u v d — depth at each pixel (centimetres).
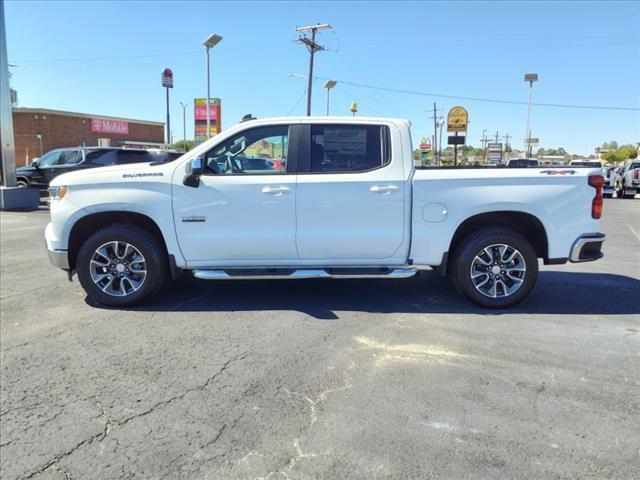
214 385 367
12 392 357
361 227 522
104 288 541
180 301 573
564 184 521
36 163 1922
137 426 313
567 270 749
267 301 572
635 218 1568
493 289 537
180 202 521
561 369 393
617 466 272
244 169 533
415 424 313
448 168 561
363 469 270
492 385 365
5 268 745
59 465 275
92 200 523
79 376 383
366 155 526
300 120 529
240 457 281
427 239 524
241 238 523
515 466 272
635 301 577
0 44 1652
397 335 465
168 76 2769
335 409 332
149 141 5678
